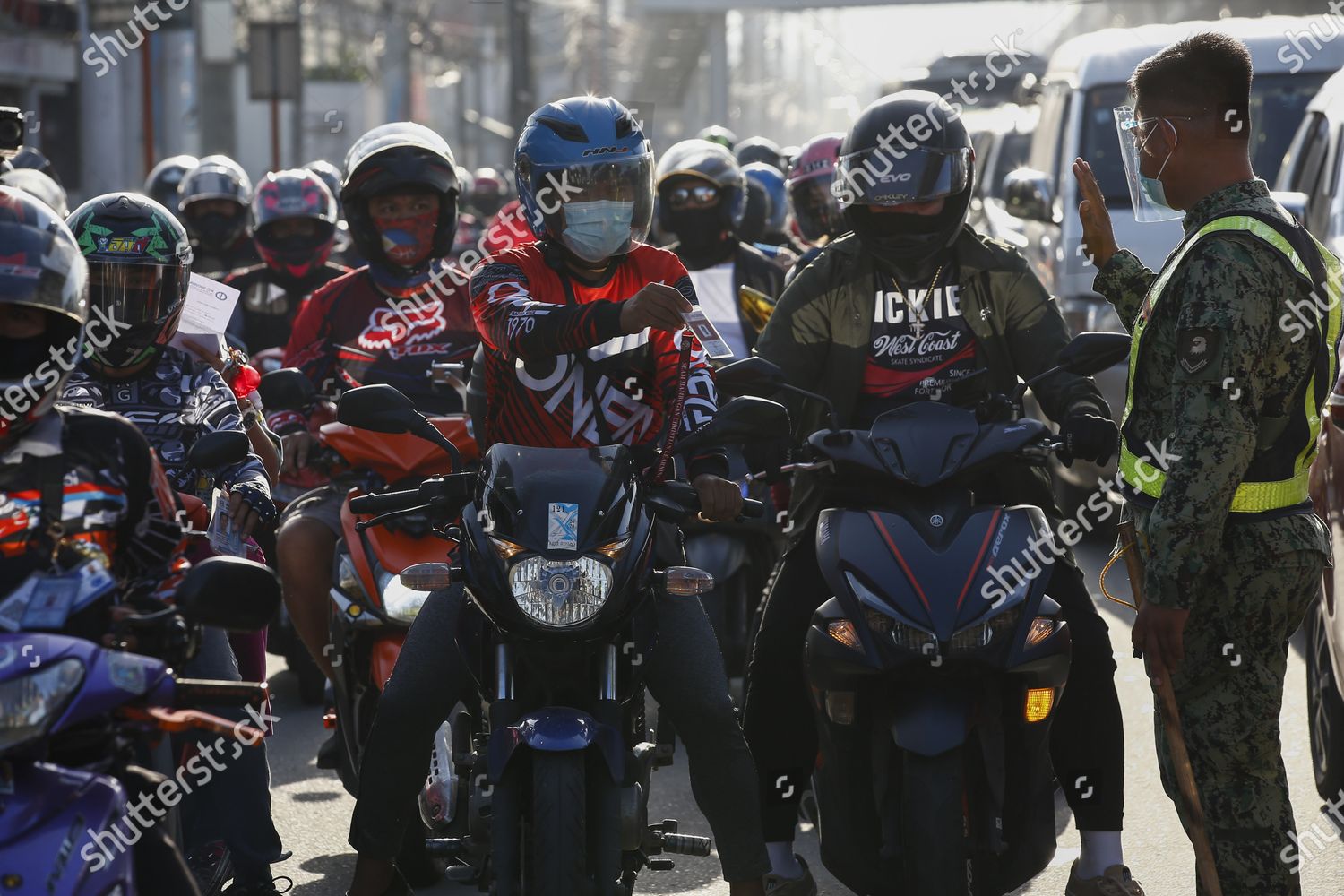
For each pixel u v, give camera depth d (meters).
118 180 73.44
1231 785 9.57
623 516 9.07
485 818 9.45
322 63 112.75
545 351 9.51
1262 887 9.47
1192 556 9.03
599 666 9.20
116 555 7.68
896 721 9.63
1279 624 9.49
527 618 8.73
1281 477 9.42
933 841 9.36
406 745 9.84
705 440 9.58
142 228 10.52
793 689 11.14
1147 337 9.51
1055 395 11.29
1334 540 13.11
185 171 30.66
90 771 7.06
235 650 11.47
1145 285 10.61
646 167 10.06
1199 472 8.98
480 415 11.11
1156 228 26.84
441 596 10.04
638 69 162.88
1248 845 9.48
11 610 7.06
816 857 13.03
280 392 12.11
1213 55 9.46
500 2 123.69
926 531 10.09
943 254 11.77
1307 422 9.49
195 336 11.62
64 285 7.12
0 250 7.00
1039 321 11.74
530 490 9.08
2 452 7.30
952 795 9.43
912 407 10.65
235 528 10.58
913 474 10.17
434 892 12.39
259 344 20.75
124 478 7.55
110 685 6.77
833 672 9.94
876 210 11.52
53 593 7.12
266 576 7.43
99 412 7.68
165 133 74.88
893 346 11.87
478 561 9.05
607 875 8.71
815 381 12.09
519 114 85.88
